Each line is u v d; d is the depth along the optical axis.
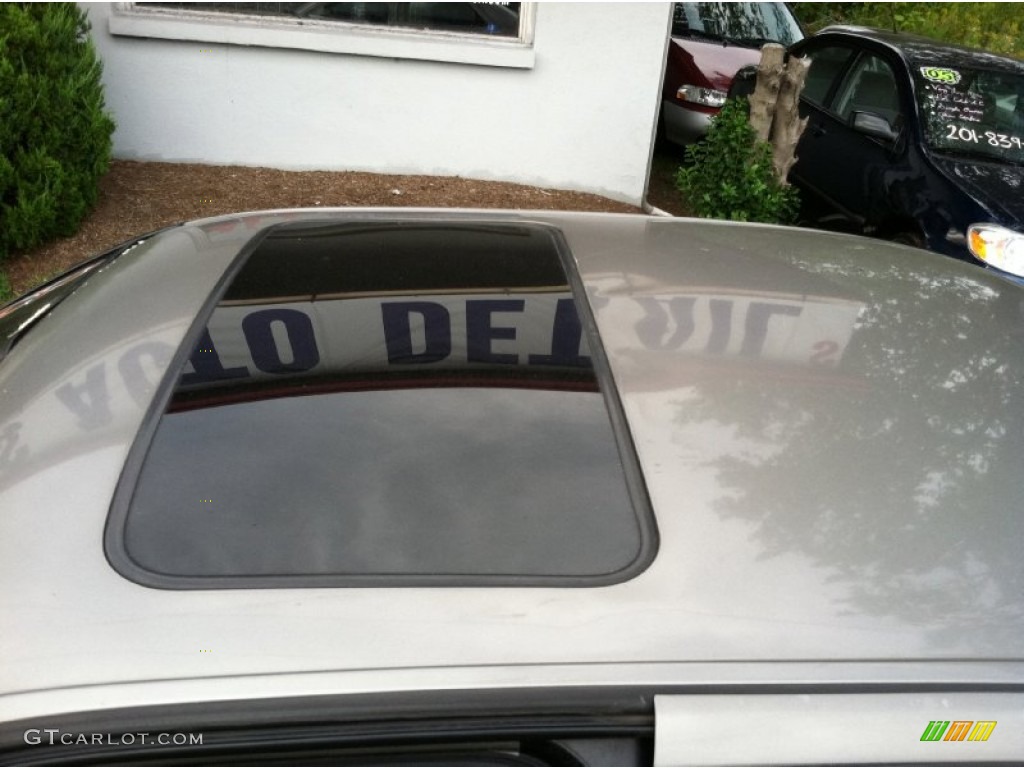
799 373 1.57
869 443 1.41
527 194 6.82
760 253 2.13
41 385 1.50
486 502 1.28
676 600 1.17
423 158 6.88
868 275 2.03
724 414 1.44
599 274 1.88
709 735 1.09
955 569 1.23
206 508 1.25
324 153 6.79
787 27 9.15
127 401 1.43
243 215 2.39
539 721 1.08
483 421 1.40
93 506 1.25
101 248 5.49
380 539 1.22
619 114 6.82
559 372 1.51
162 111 6.53
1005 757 1.12
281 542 1.21
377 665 1.09
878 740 1.11
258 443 1.35
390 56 6.52
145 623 1.12
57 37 5.25
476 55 6.55
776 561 1.21
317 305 1.69
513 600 1.16
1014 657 1.15
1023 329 1.83
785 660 1.12
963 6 13.88
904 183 5.74
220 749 1.06
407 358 1.53
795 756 1.10
